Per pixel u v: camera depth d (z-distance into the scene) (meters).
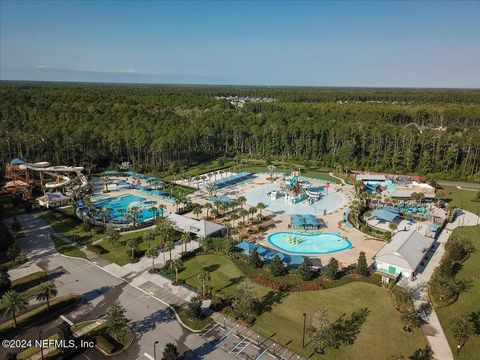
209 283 89.12
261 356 65.31
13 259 100.38
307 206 150.50
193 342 68.94
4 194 159.75
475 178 184.25
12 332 72.06
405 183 173.38
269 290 85.94
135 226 124.50
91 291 86.75
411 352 66.00
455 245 102.56
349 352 66.06
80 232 121.19
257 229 123.69
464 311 77.81
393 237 108.19
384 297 82.88
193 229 115.75
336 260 97.06
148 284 89.38
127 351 66.81
